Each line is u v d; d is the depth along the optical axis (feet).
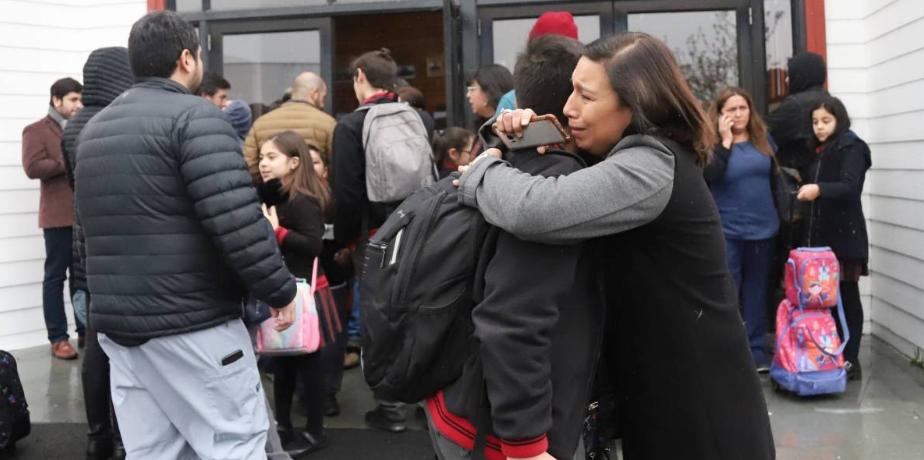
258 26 19.88
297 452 12.31
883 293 17.35
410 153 12.57
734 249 15.12
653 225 5.55
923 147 15.14
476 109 13.57
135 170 7.95
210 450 8.30
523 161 5.60
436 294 5.52
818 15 17.62
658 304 5.67
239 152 8.23
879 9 16.85
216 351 8.23
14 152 19.03
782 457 11.76
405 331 5.65
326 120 15.26
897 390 14.47
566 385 5.33
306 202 12.04
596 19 18.67
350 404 14.83
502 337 5.05
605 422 6.40
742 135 15.23
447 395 5.73
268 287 8.17
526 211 4.98
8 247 18.99
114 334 8.11
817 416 13.35
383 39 25.02
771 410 13.73
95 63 12.63
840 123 14.93
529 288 5.08
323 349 12.40
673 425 5.79
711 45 18.47
